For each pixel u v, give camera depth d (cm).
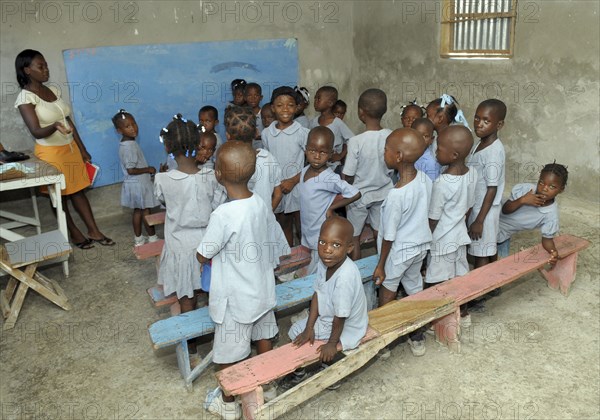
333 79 732
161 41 570
